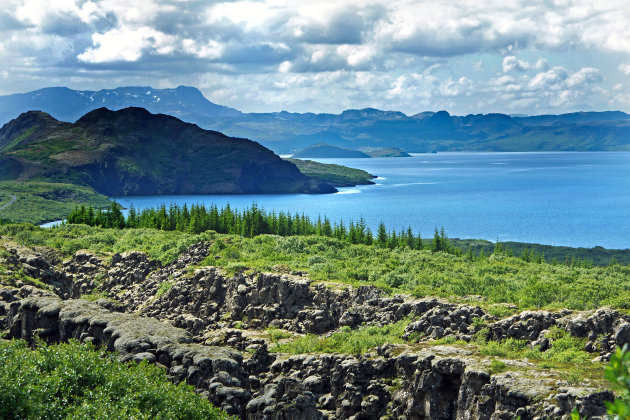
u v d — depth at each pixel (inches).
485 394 2938.0
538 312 3609.7
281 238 6855.3
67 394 2578.7
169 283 5502.0
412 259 5994.1
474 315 3774.6
